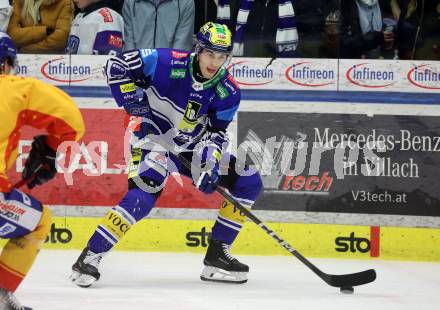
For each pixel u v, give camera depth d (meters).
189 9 17.61
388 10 17.77
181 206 17.23
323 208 17.28
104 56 17.28
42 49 17.83
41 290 13.38
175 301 12.88
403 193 17.23
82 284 13.69
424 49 17.81
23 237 10.13
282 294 13.67
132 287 13.89
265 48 17.66
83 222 17.27
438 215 17.20
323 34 17.59
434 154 17.23
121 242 17.33
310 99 17.27
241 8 17.53
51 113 9.67
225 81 14.20
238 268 14.53
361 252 17.23
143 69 13.95
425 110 17.25
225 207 14.77
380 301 13.26
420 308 12.78
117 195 17.28
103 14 17.59
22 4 17.80
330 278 13.66
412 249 17.22
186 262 16.33
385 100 17.25
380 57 17.86
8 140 9.59
